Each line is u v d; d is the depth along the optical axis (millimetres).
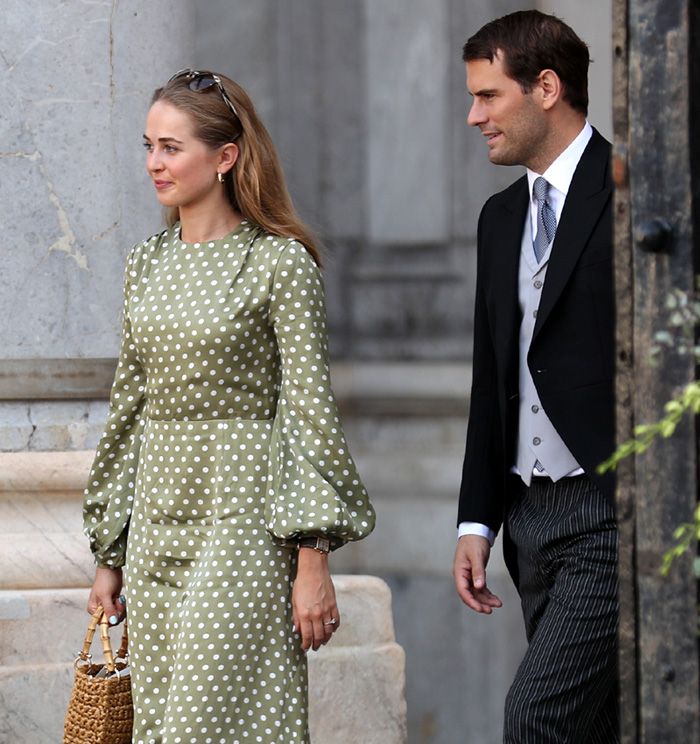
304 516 10156
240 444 10391
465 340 20312
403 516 19609
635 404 8367
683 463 8180
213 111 10562
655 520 8312
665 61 8164
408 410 20031
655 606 8352
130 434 11125
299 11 19969
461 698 19016
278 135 19875
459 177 20438
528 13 10664
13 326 13727
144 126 13977
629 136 8305
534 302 10641
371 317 20469
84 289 13844
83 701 10930
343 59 20266
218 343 10305
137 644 10711
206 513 10422
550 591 10625
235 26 19703
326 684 13703
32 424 13805
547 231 10656
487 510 11250
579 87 10633
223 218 10727
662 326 8242
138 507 10742
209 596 10148
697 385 7680
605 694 10414
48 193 13742
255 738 10211
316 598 10305
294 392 10328
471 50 10672
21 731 13078
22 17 13680
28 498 13680
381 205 20484
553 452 10523
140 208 13953
